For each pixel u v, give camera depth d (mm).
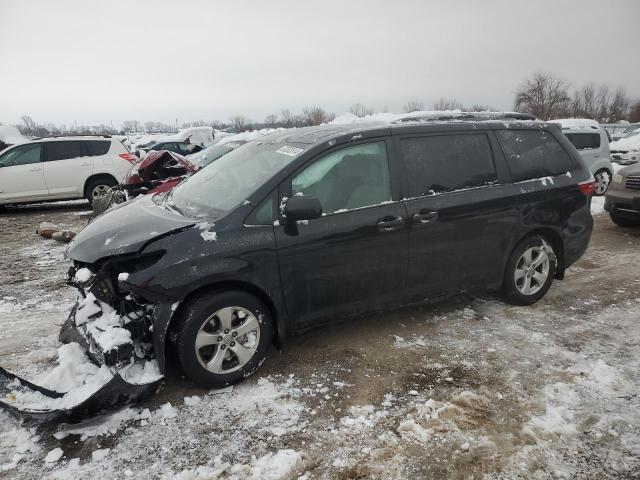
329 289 3504
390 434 2760
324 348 3760
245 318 3234
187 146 18234
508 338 3916
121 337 2885
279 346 3434
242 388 3215
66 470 2486
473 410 2963
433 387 3221
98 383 2795
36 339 3967
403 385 3248
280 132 4398
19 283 5473
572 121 11352
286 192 3332
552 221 4414
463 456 2586
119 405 2830
